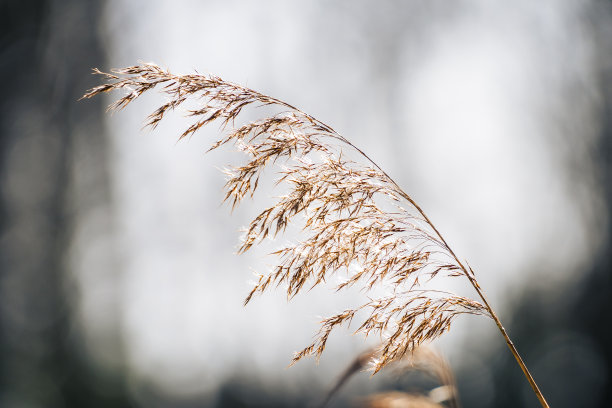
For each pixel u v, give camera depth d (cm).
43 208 1388
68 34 1469
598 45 1391
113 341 1425
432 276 181
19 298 1314
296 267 176
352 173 180
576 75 1405
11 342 1265
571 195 1377
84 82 1459
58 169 1411
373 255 179
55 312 1341
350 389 668
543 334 1353
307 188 175
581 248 1359
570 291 1366
